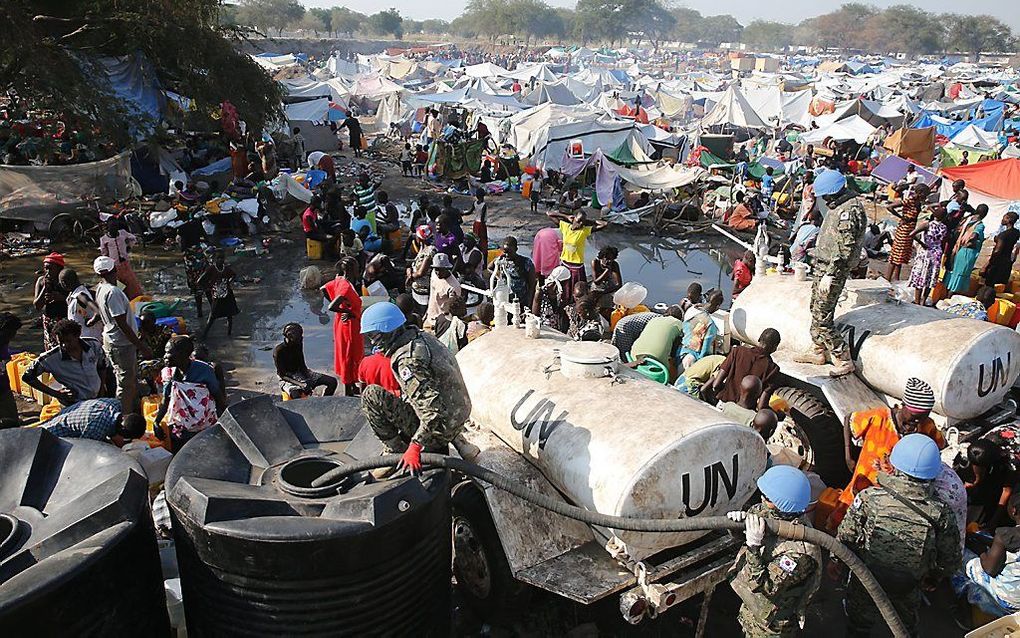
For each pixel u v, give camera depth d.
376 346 4.47
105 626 3.65
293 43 109.06
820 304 6.41
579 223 11.54
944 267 12.41
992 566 5.14
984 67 103.38
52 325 8.81
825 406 6.52
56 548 3.66
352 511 3.84
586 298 9.22
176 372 6.64
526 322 6.11
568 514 4.12
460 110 35.22
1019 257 14.69
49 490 4.21
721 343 8.29
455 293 9.65
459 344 8.14
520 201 21.78
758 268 8.42
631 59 122.19
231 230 16.22
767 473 4.17
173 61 21.34
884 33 170.00
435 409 4.25
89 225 15.00
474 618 5.38
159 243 15.45
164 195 17.06
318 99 30.44
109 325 7.57
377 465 4.12
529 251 16.20
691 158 25.73
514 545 4.71
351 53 118.19
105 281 7.61
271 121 24.30
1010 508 5.72
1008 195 16.16
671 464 4.38
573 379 5.27
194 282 11.34
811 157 26.78
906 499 4.45
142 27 19.73
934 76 76.44
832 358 6.59
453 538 5.44
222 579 3.83
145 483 4.12
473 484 5.11
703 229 18.81
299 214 17.64
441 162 23.72
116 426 5.84
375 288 11.12
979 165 17.08
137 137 18.36
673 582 4.45
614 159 21.97
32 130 18.52
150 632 4.10
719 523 4.08
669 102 46.00
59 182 14.74
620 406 4.85
